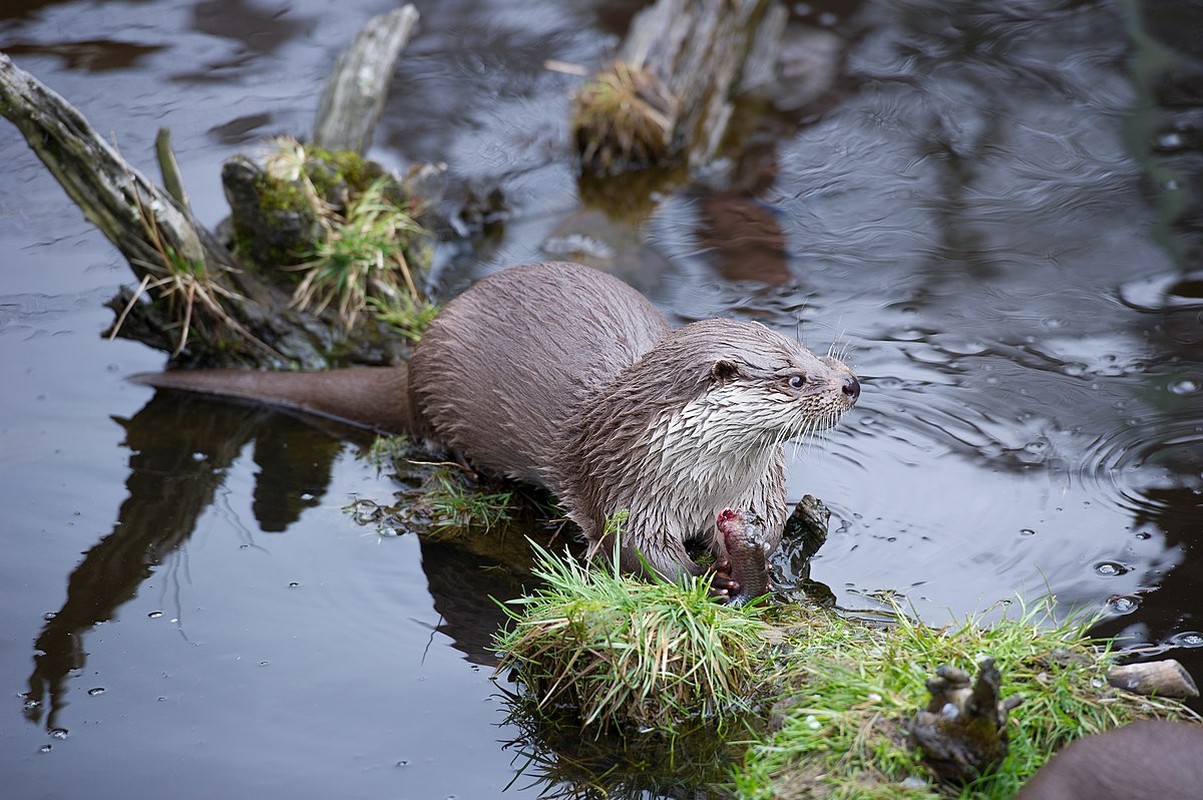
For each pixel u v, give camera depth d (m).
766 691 7.49
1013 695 6.48
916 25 16.95
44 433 10.23
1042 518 9.01
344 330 11.46
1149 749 5.89
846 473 9.59
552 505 9.59
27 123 10.27
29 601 8.46
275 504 9.54
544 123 14.97
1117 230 12.73
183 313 11.16
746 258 12.52
